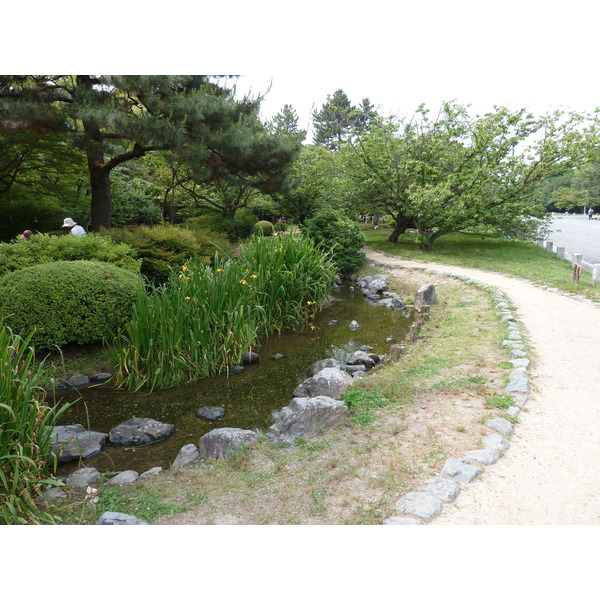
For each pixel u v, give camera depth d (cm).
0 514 289
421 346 641
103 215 1161
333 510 283
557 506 279
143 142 931
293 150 1178
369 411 428
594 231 2831
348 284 1282
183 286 639
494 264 1305
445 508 275
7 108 825
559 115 1476
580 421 387
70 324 605
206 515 291
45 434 378
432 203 1514
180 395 540
